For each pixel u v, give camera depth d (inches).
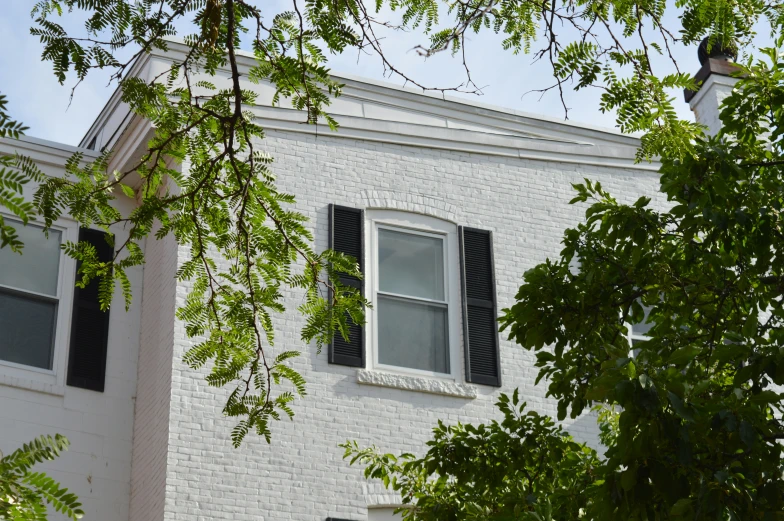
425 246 498.6
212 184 210.7
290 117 492.1
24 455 119.2
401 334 473.4
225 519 409.7
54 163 485.7
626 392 208.1
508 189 526.3
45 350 459.8
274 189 215.2
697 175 270.2
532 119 577.6
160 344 453.4
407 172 509.0
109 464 449.7
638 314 288.4
